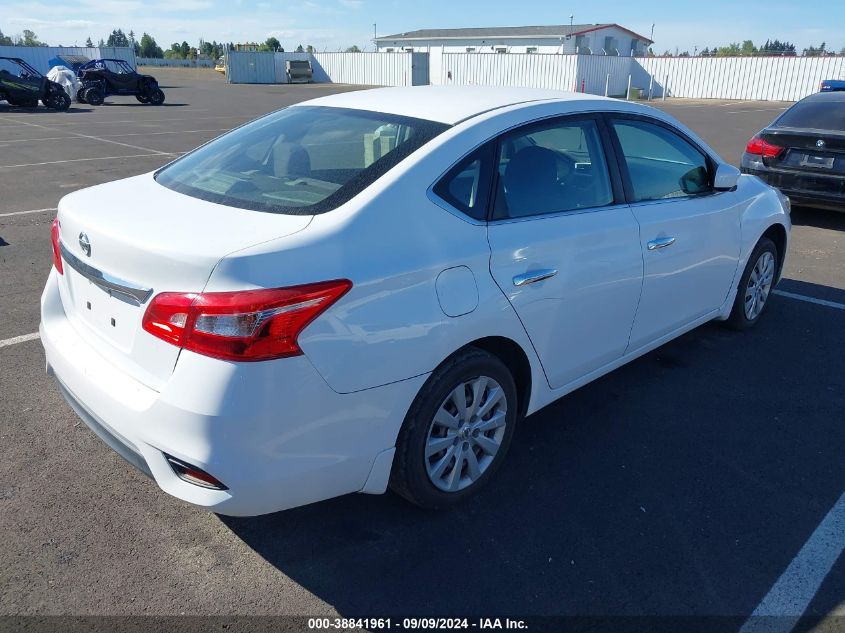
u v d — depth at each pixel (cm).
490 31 5834
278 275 221
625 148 361
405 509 301
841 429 375
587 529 290
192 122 2103
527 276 291
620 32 5516
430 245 259
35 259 641
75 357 270
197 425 218
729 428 374
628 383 424
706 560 274
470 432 293
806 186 777
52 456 330
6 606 241
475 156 286
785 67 3531
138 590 251
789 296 586
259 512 234
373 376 243
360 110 323
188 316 217
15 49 4178
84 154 1354
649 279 367
